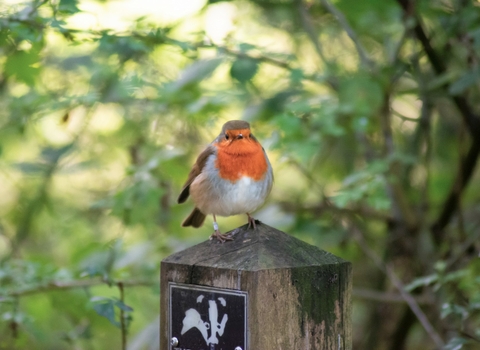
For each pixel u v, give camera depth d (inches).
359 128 380.2
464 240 412.8
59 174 455.5
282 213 429.4
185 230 454.0
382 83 394.0
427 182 434.6
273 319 219.0
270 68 460.1
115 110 465.1
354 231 428.1
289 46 496.7
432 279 316.2
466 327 343.6
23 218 473.7
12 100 415.5
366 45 493.4
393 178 381.1
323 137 422.3
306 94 425.7
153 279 366.3
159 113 426.6
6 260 437.1
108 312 273.7
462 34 382.9
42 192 463.8
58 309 402.3
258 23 484.7
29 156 530.0
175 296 235.9
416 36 403.2
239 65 372.2
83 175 525.0
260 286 216.5
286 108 382.0
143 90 422.6
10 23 315.9
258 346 216.2
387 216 445.7
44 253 516.7
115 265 411.8
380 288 508.7
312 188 466.3
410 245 429.1
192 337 231.3
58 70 455.5
